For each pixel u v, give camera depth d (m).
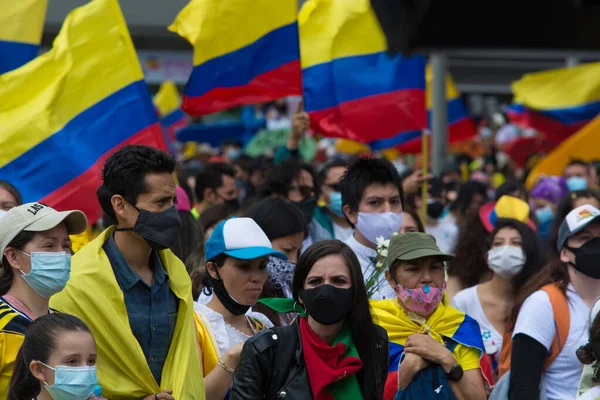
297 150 16.62
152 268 8.51
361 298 8.20
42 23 13.58
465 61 43.09
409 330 9.48
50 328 7.48
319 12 16.44
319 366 7.91
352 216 11.72
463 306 12.75
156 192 8.19
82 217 8.55
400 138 19.41
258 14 14.95
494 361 12.32
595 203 13.80
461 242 14.34
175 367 8.15
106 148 12.62
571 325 10.04
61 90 12.43
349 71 16.36
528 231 12.21
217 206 14.09
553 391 10.08
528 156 31.83
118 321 7.98
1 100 12.27
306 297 8.09
